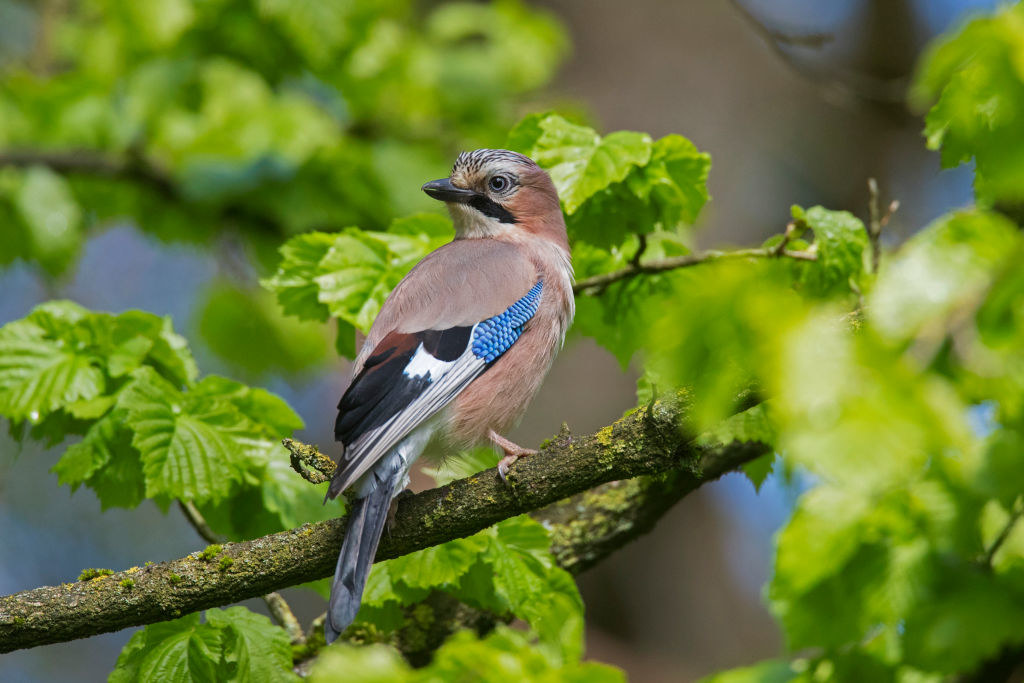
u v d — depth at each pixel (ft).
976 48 13.64
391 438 21.67
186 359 27.09
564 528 27.68
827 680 19.62
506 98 47.73
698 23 56.34
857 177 56.90
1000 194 14.05
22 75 43.96
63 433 26.12
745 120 55.42
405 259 27.66
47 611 20.11
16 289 55.93
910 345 11.83
